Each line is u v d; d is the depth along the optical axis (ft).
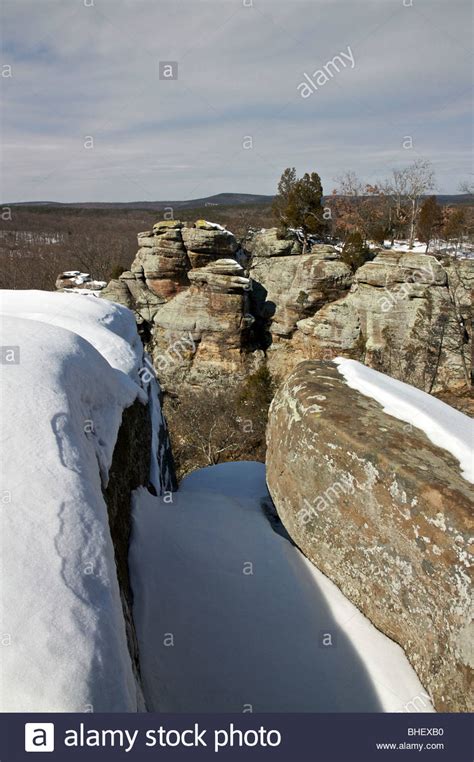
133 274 128.47
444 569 12.42
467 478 13.60
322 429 16.16
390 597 14.08
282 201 137.80
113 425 16.90
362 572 14.90
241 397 97.81
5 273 180.04
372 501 14.38
